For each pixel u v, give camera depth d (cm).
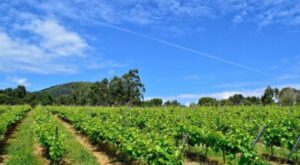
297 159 1432
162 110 2995
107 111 3422
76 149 1908
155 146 1179
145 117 2484
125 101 7894
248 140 1283
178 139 1708
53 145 1536
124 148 1489
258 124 1712
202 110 2788
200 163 1466
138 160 1575
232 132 1498
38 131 2020
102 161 1664
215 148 1418
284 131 1489
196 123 2067
